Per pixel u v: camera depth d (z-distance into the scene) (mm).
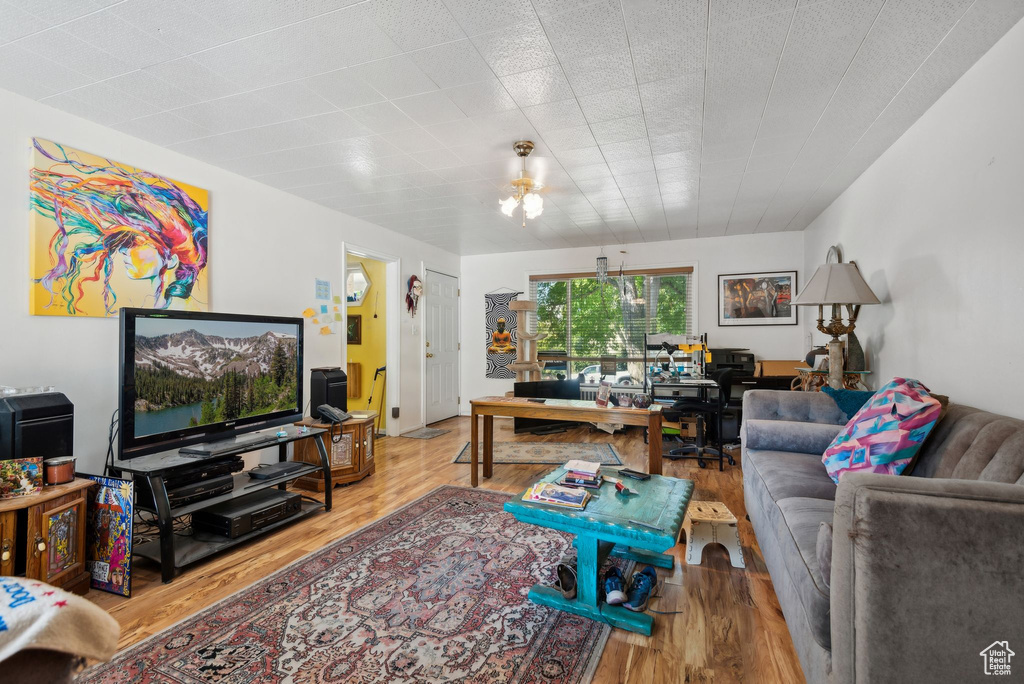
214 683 1466
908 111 2523
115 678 1483
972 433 1588
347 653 1607
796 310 5297
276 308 3766
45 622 680
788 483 1958
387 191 3879
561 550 2395
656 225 5066
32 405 2043
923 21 1802
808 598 1273
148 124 2666
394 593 1991
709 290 5645
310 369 4078
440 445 4852
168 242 2971
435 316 6207
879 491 1035
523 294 6547
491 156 3170
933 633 991
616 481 2148
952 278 2279
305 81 2244
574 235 5551
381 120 2641
